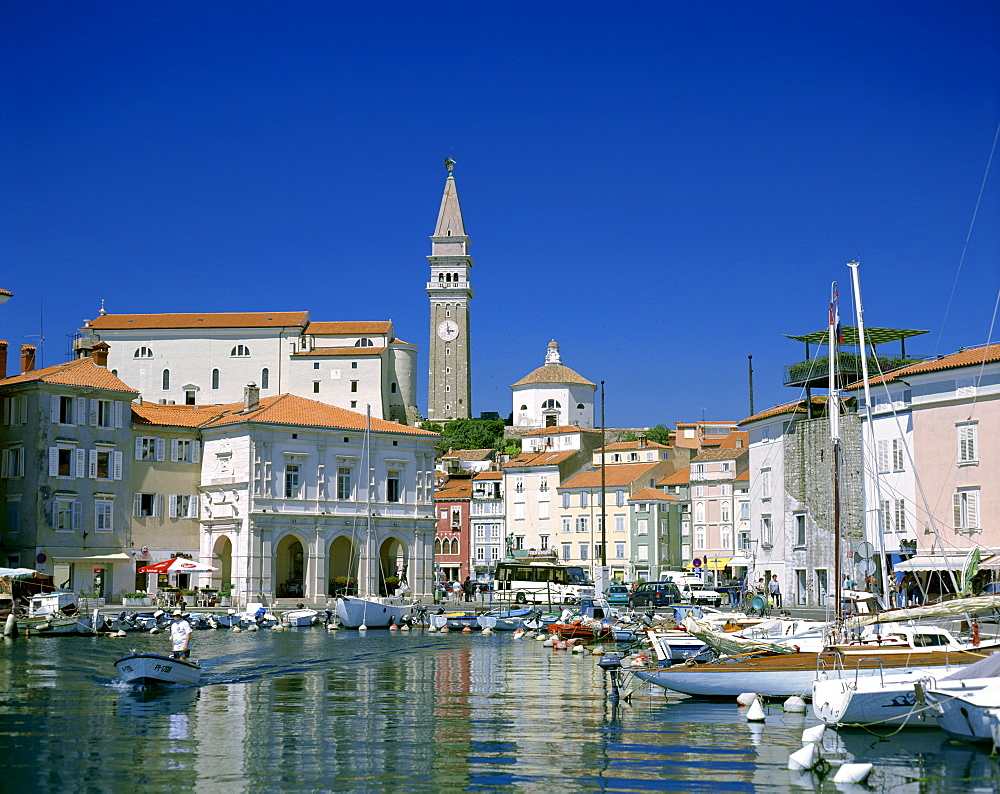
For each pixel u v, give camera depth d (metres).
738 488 131.25
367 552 101.94
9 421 94.75
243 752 30.62
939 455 79.19
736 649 45.25
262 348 186.00
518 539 152.12
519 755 30.28
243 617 78.88
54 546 92.06
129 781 27.12
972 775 27.52
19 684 44.47
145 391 185.50
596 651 59.91
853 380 94.81
